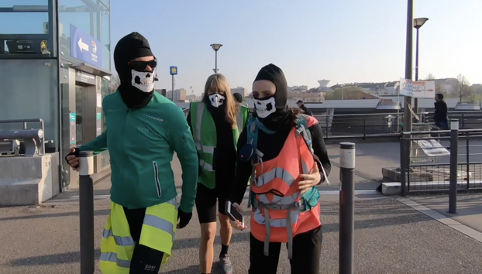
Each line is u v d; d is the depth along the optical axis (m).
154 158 2.42
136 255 2.30
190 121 3.57
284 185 2.47
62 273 3.94
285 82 2.54
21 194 6.57
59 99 7.68
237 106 3.72
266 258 2.59
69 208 6.37
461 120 20.42
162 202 2.45
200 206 3.57
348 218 2.71
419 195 6.86
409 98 8.27
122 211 2.44
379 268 3.99
